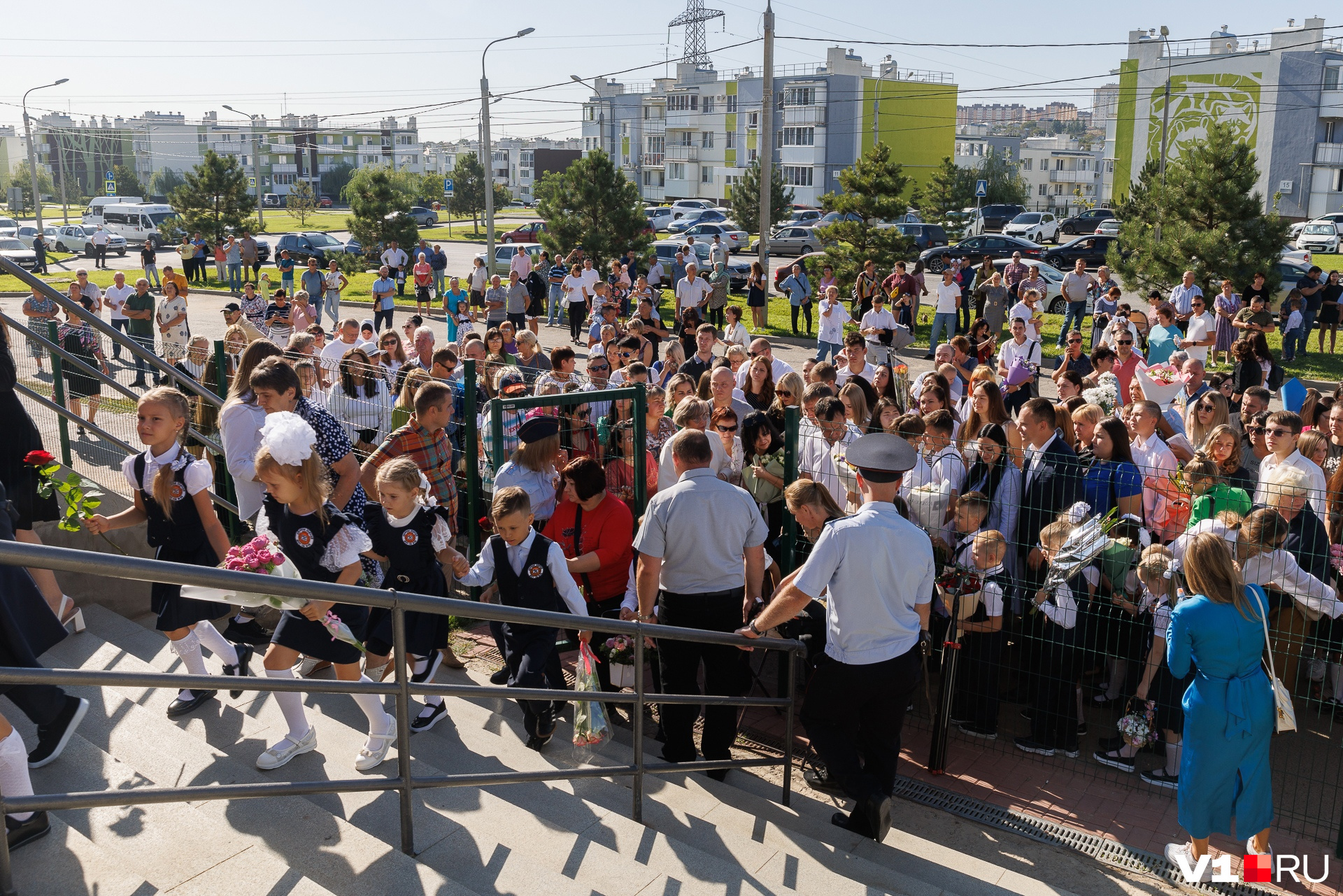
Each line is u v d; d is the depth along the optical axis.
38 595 3.67
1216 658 4.12
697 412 5.86
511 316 19.72
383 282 21.28
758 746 5.45
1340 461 6.38
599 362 9.38
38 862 2.90
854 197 23.20
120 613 5.86
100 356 8.17
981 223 48.03
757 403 8.38
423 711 4.93
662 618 4.80
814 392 6.74
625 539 5.27
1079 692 5.37
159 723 4.18
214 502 6.77
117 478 7.18
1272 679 4.18
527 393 7.73
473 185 66.69
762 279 21.72
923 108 69.06
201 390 6.38
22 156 108.38
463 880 3.35
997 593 5.24
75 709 3.64
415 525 4.78
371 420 7.77
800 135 67.56
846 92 66.06
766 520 6.42
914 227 37.94
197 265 31.66
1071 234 44.56
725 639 4.29
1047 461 5.73
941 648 5.50
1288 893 4.18
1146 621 5.18
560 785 4.54
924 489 5.70
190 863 3.04
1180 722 4.93
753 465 6.34
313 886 2.92
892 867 4.27
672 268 27.86
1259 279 17.59
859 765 4.20
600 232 26.48
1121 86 55.69
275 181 109.00
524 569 4.71
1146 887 4.25
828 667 4.18
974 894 4.07
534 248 28.27
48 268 39.00
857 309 20.47
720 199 61.81
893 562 4.03
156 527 4.47
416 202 80.12
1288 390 8.67
